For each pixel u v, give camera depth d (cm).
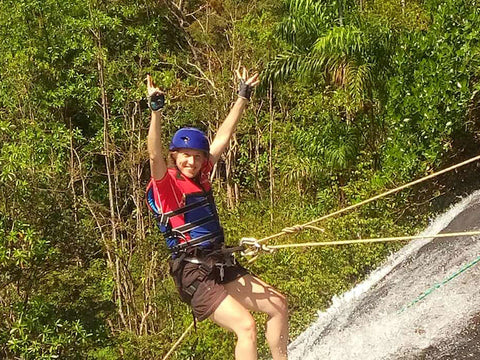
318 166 1449
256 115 2019
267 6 2025
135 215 2023
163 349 1382
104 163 2169
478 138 1344
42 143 1728
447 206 1309
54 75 1903
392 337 573
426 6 1450
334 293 1157
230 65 2095
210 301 424
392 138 1315
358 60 1371
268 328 433
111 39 2038
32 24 1894
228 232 1396
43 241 1224
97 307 1395
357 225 1223
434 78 1259
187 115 2081
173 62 2077
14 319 1260
